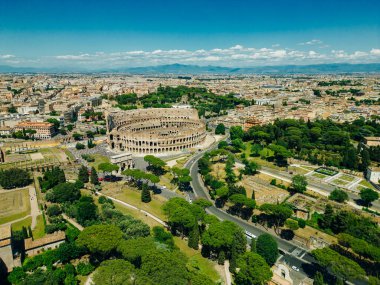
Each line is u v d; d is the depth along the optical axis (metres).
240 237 198.62
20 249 195.62
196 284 153.38
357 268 168.25
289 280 175.38
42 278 164.12
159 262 163.25
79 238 188.62
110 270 155.88
